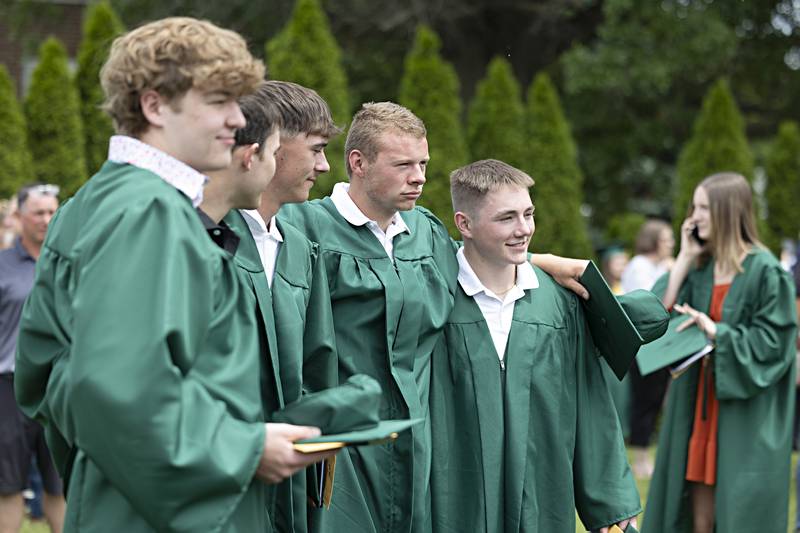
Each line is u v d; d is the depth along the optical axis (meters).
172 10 35.81
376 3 36.06
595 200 41.66
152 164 5.16
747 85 42.59
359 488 7.51
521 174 8.05
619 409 18.78
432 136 23.03
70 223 5.22
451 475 7.97
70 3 40.31
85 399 4.68
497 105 25.23
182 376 4.87
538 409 8.02
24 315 5.45
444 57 40.75
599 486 8.20
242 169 5.92
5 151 20.92
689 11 35.41
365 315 7.65
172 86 5.09
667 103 40.38
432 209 22.59
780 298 11.23
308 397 5.76
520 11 39.22
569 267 8.30
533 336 8.07
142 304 4.77
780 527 11.27
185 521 4.84
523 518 7.89
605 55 34.66
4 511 11.84
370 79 37.69
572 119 39.56
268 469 5.17
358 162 7.75
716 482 11.26
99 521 5.06
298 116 6.69
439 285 8.00
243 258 6.44
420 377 7.82
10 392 11.75
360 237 7.77
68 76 21.92
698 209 11.58
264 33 35.91
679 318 11.33
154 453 4.70
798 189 27.61
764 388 11.11
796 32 40.50
